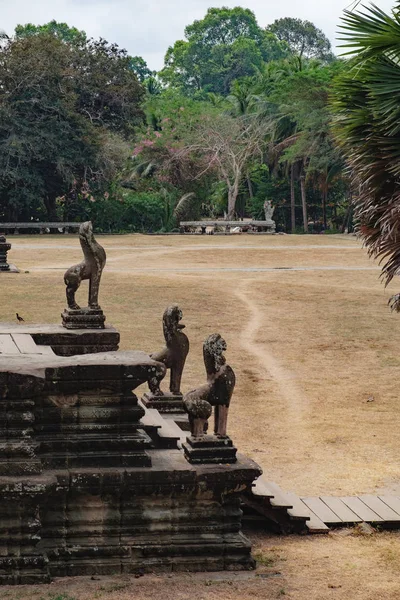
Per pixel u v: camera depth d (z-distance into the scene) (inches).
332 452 504.1
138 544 323.9
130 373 326.3
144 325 828.6
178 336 434.9
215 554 329.1
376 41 499.8
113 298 951.6
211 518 331.0
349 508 405.1
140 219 2191.2
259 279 1155.9
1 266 1129.4
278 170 2496.3
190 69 4463.6
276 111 2406.5
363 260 1396.4
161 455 347.3
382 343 793.6
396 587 315.6
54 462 320.8
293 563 340.8
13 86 1937.7
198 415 337.1
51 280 1051.3
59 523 319.6
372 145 513.3
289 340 799.7
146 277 1120.2
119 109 2183.8
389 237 513.7
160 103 2664.9
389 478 458.6
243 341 792.3
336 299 992.9
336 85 531.8
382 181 518.9
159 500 326.6
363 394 638.5
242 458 344.8
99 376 324.5
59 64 2005.4
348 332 831.7
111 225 2162.9
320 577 324.8
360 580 322.3
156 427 377.7
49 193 2111.2
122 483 320.2
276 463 480.1
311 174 2247.8
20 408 314.7
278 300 984.9
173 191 2272.4
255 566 332.5
